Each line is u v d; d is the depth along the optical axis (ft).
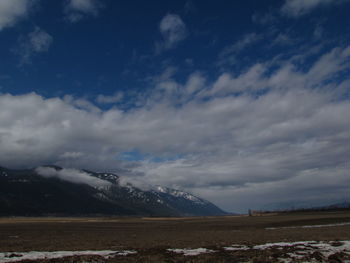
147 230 312.50
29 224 468.34
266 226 335.67
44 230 306.55
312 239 158.20
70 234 251.80
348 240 145.48
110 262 95.40
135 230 311.88
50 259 100.37
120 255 111.24
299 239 160.56
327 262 89.40
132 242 169.68
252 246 132.46
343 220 360.89
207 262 93.20
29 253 120.57
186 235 224.53
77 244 160.56
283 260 93.97
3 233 261.03
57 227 370.73
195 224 453.58
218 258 98.84
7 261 98.53
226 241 162.91
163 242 165.78
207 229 316.60
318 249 113.60
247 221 485.56
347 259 91.50
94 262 96.17
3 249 137.59
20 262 95.71
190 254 111.14
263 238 176.35
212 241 164.96
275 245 132.26
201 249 126.00
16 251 129.49
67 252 123.54
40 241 183.21
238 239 174.70
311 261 90.99
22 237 218.59
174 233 254.06
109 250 130.21
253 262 91.09
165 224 484.74
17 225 427.33
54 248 140.46
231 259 97.66
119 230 312.09
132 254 112.37
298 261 90.27
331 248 115.85
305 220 409.28
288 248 119.03
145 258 101.30
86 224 481.87
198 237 200.64
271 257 97.76
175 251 120.06
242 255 104.83
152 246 142.82
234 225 383.04
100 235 239.09
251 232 241.35
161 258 101.19
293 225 327.88
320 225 305.32
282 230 251.80
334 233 193.06
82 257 101.86
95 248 138.62
